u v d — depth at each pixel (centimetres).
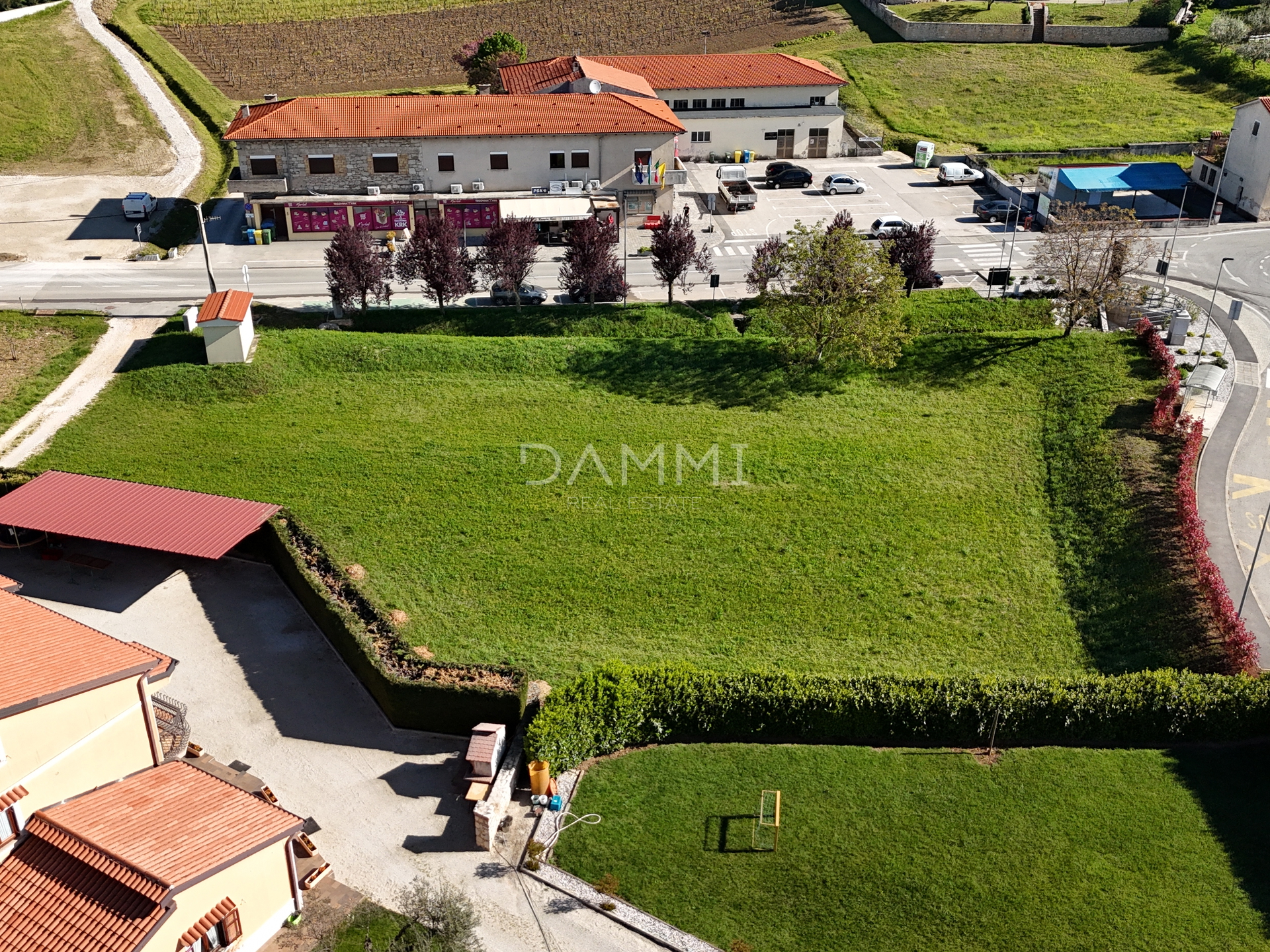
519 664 4034
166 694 3900
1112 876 3178
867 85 11469
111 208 8425
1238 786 3497
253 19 13212
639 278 7488
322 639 4216
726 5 13850
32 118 9950
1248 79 11031
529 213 7838
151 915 2680
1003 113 10925
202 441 5444
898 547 4772
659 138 8369
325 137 8025
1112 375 5975
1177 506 4794
